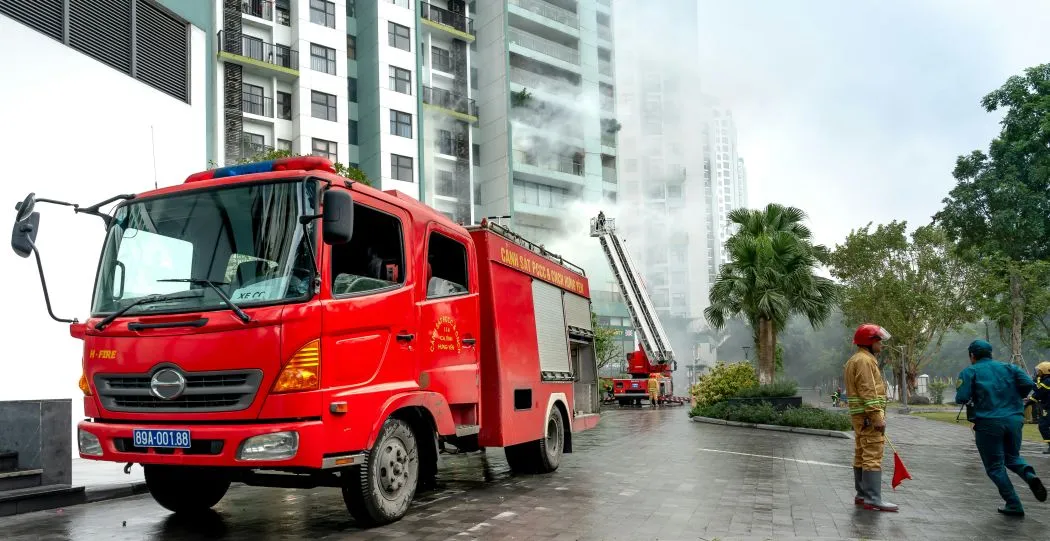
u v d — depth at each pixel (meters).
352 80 48.72
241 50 40.34
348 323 5.76
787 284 24.66
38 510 7.25
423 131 49.25
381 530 6.10
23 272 12.79
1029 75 34.97
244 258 5.62
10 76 12.98
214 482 7.19
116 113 15.30
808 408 20.97
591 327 12.56
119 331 5.66
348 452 5.71
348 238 5.35
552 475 9.83
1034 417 21.77
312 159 6.14
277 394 5.27
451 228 7.79
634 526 6.38
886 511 7.28
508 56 56.22
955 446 15.36
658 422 22.92
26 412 7.58
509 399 8.59
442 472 10.13
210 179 6.16
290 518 6.72
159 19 17.31
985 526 6.56
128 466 5.98
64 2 14.56
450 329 7.45
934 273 44.81
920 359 48.06
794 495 8.31
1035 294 31.92
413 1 49.78
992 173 35.38
